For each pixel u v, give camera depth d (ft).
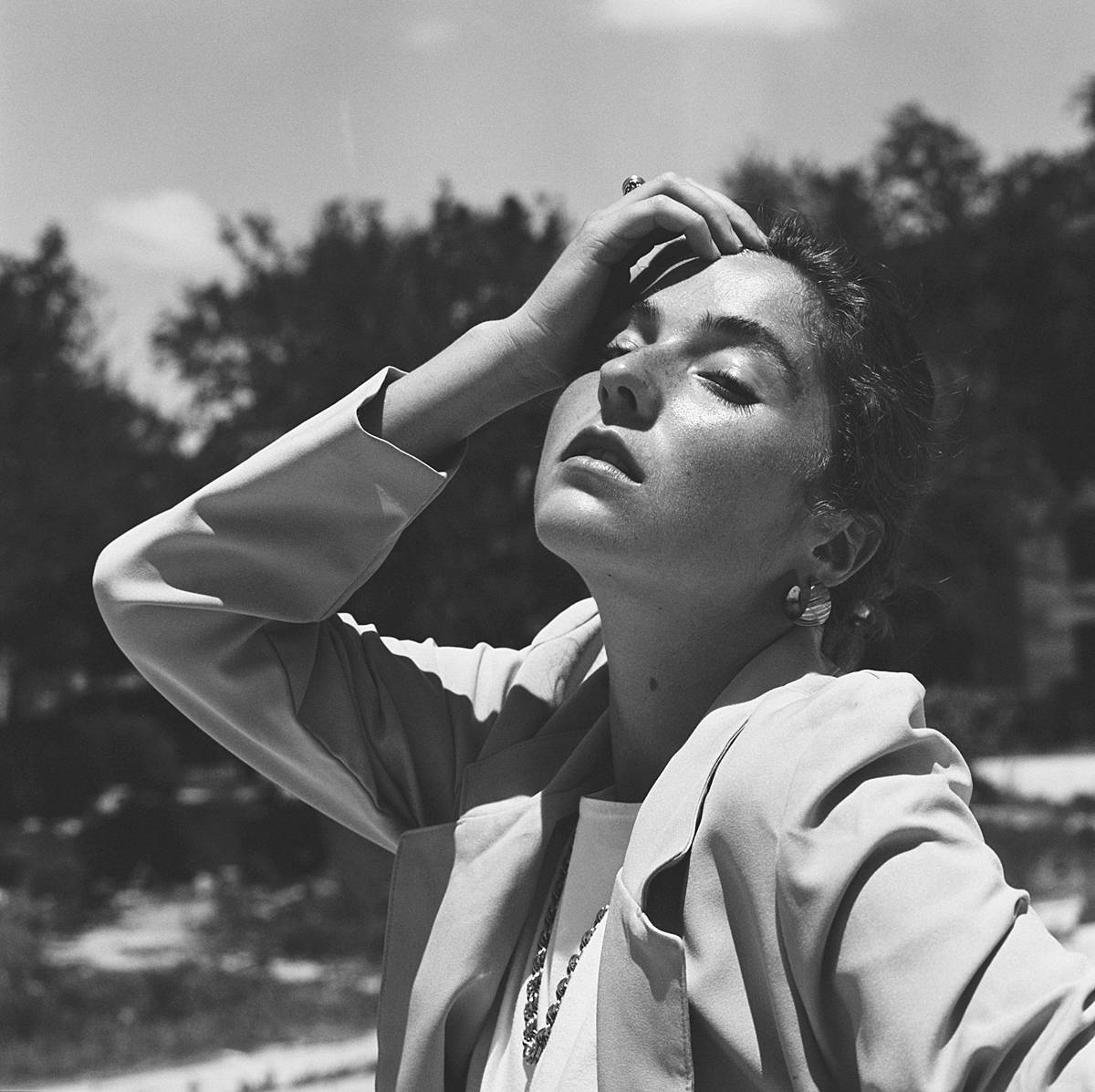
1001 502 62.95
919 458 5.20
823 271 4.98
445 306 52.95
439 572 43.75
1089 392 66.85
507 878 4.87
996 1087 3.58
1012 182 70.33
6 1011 31.63
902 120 69.00
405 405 5.25
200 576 5.32
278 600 5.33
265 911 44.70
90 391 63.62
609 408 4.62
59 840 56.90
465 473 43.83
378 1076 5.06
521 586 44.24
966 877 3.79
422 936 5.03
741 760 4.16
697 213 4.90
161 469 62.69
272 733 5.48
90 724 67.87
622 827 4.69
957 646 73.67
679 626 4.64
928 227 69.05
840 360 4.78
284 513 5.25
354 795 5.52
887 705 4.08
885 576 5.26
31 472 62.69
